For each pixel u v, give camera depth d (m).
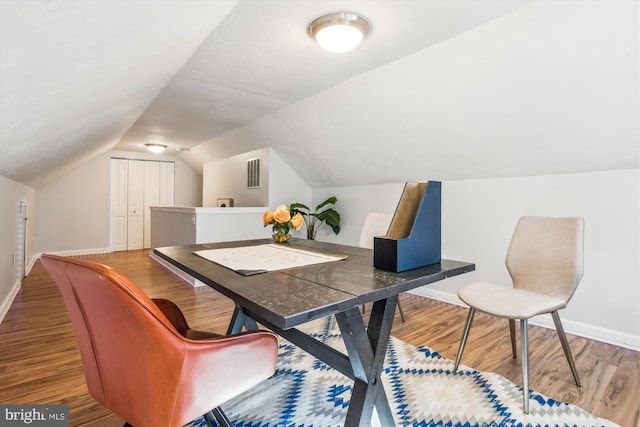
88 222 5.81
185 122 4.05
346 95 2.81
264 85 2.76
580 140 2.13
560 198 2.46
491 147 2.56
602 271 2.27
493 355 2.04
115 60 1.27
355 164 3.73
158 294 3.33
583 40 1.65
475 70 2.06
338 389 1.68
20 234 3.54
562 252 1.78
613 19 1.52
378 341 1.15
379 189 3.85
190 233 3.94
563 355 2.04
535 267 1.88
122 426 1.37
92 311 0.84
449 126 2.58
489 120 2.34
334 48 1.88
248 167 4.87
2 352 2.02
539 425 1.39
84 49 0.99
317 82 2.68
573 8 1.54
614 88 1.77
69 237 5.62
